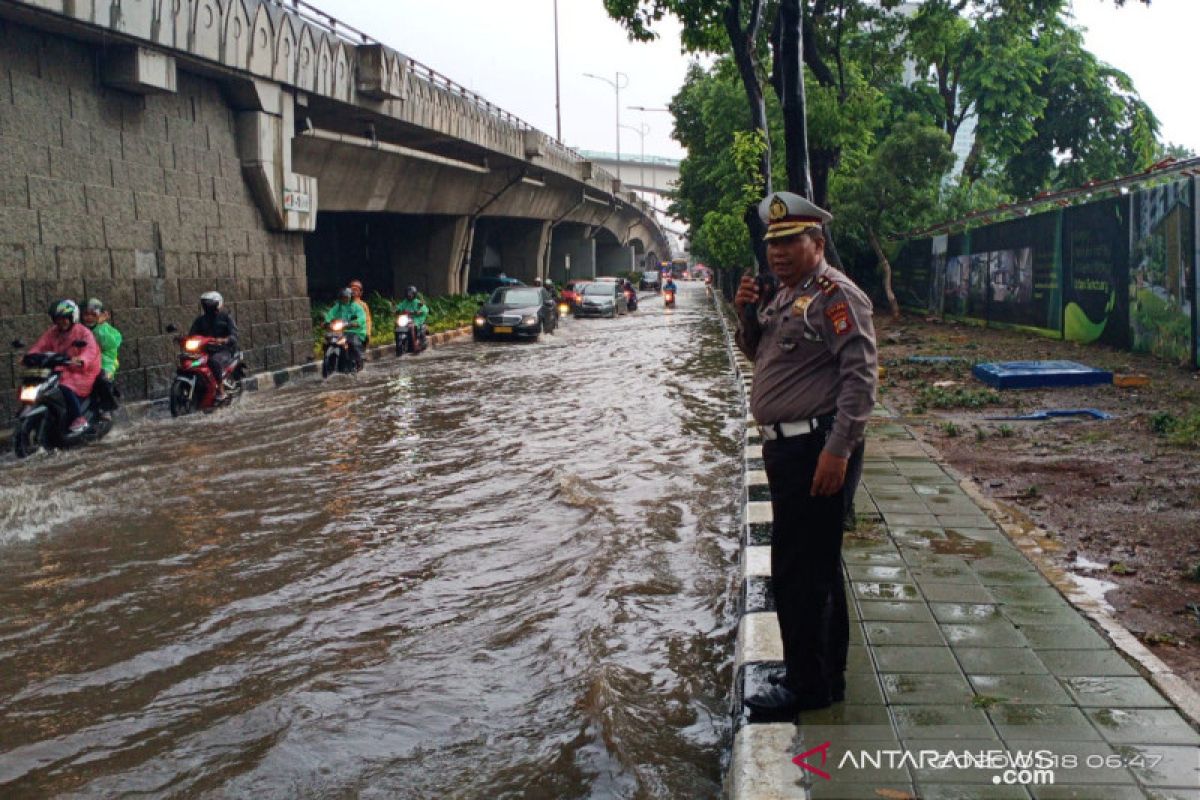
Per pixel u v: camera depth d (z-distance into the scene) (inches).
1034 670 140.6
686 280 4483.3
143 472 325.1
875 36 1015.0
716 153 1296.8
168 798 125.7
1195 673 140.9
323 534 248.4
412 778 130.2
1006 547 203.3
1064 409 382.6
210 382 458.0
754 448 324.5
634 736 141.0
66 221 427.8
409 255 1375.5
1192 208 482.9
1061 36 1275.8
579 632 181.5
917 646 150.6
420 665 167.5
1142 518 224.8
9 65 395.2
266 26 579.8
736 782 112.0
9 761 135.6
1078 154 1301.7
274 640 179.2
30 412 348.5
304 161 804.6
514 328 922.1
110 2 419.8
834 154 776.9
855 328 121.0
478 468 327.6
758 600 171.5
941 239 973.8
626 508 270.1
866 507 239.8
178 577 215.3
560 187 1743.4
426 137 980.6
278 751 137.4
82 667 167.8
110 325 435.2
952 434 340.2
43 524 259.1
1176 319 504.1
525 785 128.2
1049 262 688.4
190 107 533.0
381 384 582.9
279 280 638.5
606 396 510.9
